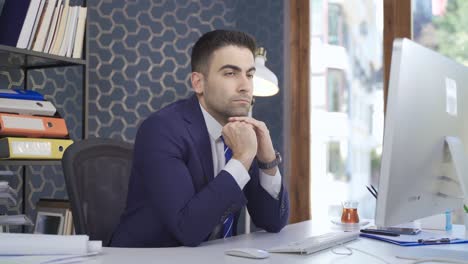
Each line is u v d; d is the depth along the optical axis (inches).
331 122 134.3
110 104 131.0
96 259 44.3
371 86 130.2
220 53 59.1
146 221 57.4
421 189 47.7
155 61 134.5
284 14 136.9
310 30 136.8
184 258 45.3
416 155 45.4
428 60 46.0
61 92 123.4
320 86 135.6
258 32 137.9
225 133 56.2
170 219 53.0
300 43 136.6
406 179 45.0
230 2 139.3
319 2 136.6
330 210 133.8
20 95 96.9
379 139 128.8
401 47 42.8
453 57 122.9
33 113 97.0
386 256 46.9
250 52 60.3
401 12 125.9
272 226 62.9
